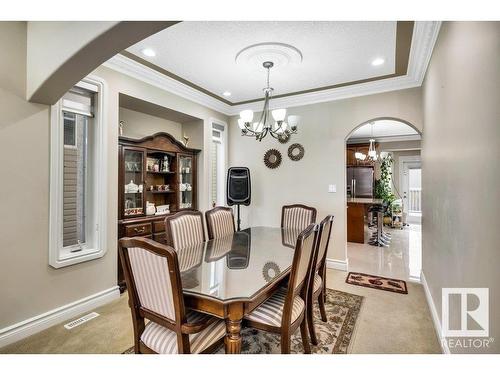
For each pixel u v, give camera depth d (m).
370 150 6.67
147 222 3.16
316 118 3.95
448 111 1.81
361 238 5.38
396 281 3.25
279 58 2.75
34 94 2.03
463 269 1.49
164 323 1.34
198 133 4.21
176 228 2.36
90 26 1.64
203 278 1.63
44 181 2.19
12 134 1.99
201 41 2.44
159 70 3.08
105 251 2.67
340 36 2.36
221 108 4.44
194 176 4.11
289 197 4.16
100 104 2.64
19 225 2.04
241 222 4.59
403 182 8.41
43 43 1.92
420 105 3.29
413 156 8.26
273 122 4.30
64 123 2.44
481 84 1.21
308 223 3.27
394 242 5.51
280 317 1.59
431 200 2.50
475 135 1.29
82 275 2.49
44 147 2.18
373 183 7.34
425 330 2.16
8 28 1.94
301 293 1.80
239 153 4.64
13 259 2.01
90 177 2.64
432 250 2.44
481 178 1.21
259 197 4.43
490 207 1.11
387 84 3.39
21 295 2.05
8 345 1.95
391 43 2.48
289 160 4.16
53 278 2.26
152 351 1.39
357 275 3.47
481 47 1.20
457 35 1.58
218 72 3.13
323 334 2.09
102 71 2.69
